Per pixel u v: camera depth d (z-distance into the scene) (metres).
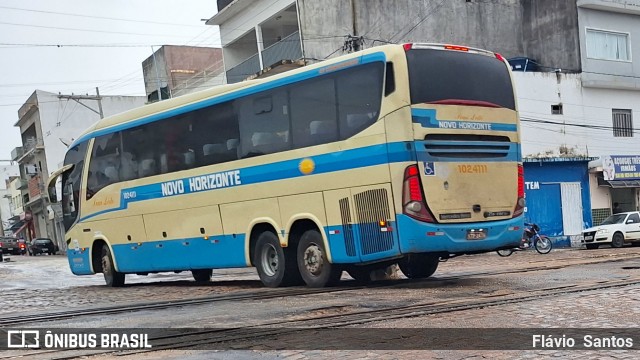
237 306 9.27
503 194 10.89
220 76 34.34
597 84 29.72
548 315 7.56
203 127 13.18
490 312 7.83
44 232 64.00
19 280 21.17
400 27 28.41
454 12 30.14
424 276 12.84
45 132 54.97
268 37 30.98
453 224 10.19
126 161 15.09
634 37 31.11
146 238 14.50
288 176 11.48
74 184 16.80
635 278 11.12
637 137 30.81
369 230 10.32
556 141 29.00
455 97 10.52
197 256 13.29
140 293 13.20
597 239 25.70
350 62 10.73
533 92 28.69
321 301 9.32
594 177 29.69
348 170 10.59
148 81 44.16
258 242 12.16
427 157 10.08
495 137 10.95
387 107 10.15
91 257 16.17
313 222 11.26
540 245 22.80
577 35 29.78
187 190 13.45
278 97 11.77
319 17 26.83
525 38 31.84
